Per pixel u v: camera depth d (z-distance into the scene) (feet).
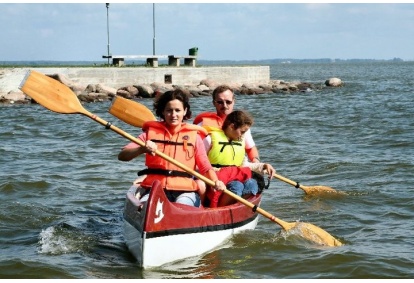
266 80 126.52
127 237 21.61
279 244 22.56
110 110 25.45
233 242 22.86
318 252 21.70
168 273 19.62
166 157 21.56
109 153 42.93
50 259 20.74
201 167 22.29
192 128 22.21
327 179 34.63
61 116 68.28
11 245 22.48
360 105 85.46
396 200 29.40
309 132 54.75
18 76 87.97
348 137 51.31
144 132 22.59
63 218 26.20
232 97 25.23
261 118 67.62
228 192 22.57
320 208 28.43
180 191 21.98
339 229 25.05
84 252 21.62
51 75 91.09
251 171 25.75
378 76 226.58
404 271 19.72
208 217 21.56
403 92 118.11
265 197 30.66
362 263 20.36
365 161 39.29
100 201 29.32
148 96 96.37
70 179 34.01
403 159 39.81
